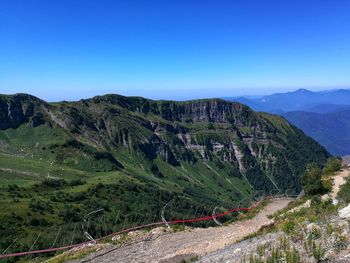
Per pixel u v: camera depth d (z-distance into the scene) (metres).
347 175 55.00
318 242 20.05
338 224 21.91
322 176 58.31
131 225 102.38
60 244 92.12
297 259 18.44
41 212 154.12
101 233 96.88
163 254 31.30
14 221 138.12
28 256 68.44
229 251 25.20
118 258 31.80
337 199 36.31
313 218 25.61
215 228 41.59
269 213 51.19
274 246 21.58
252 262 19.86
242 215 54.22
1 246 109.81
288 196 79.94
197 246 32.12
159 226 44.31
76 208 167.25
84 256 33.44
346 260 17.25
